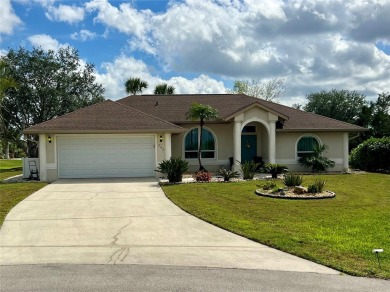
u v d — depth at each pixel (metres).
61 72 34.94
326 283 5.92
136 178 19.84
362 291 5.59
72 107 34.06
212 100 26.78
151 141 20.50
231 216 10.78
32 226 9.76
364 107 36.59
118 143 20.36
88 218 10.66
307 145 24.77
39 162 20.20
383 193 15.34
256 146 24.98
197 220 10.43
